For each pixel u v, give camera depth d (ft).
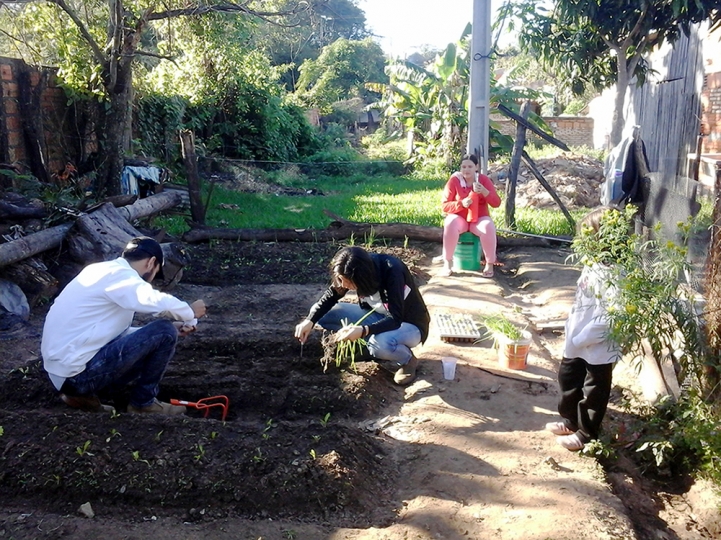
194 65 62.64
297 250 32.22
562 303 24.75
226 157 71.61
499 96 64.03
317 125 105.81
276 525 11.84
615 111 47.26
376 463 13.76
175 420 14.24
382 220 39.99
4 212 26.25
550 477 13.26
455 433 14.97
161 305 14.67
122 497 12.30
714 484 13.39
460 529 11.68
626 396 17.31
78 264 25.40
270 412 16.20
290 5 54.29
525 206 46.70
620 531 11.75
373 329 16.29
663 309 14.11
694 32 46.24
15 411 15.17
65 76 41.42
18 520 11.82
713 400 14.53
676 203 24.02
